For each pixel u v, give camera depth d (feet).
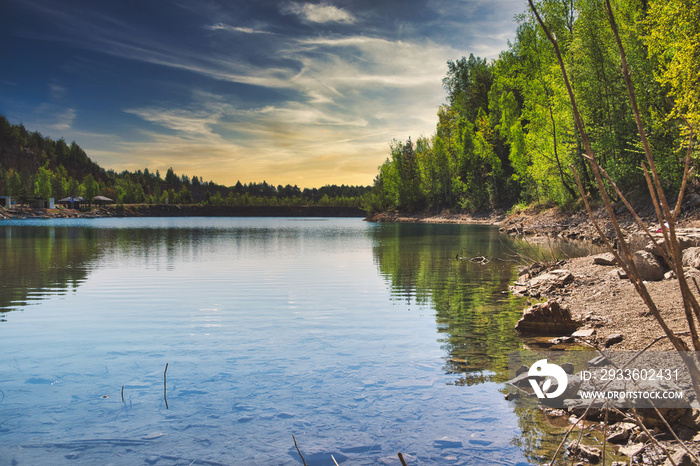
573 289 44.11
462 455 14.98
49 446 15.70
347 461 14.56
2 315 37.45
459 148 271.90
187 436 16.40
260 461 14.51
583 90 107.86
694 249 42.98
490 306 40.09
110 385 21.52
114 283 54.75
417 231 179.22
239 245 116.26
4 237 140.05
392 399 19.71
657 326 28.04
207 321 35.06
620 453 15.02
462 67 306.55
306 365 24.25
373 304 41.47
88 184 583.17
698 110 60.64
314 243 122.52
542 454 15.16
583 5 106.93
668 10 66.03
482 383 21.57
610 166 104.63
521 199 216.74
